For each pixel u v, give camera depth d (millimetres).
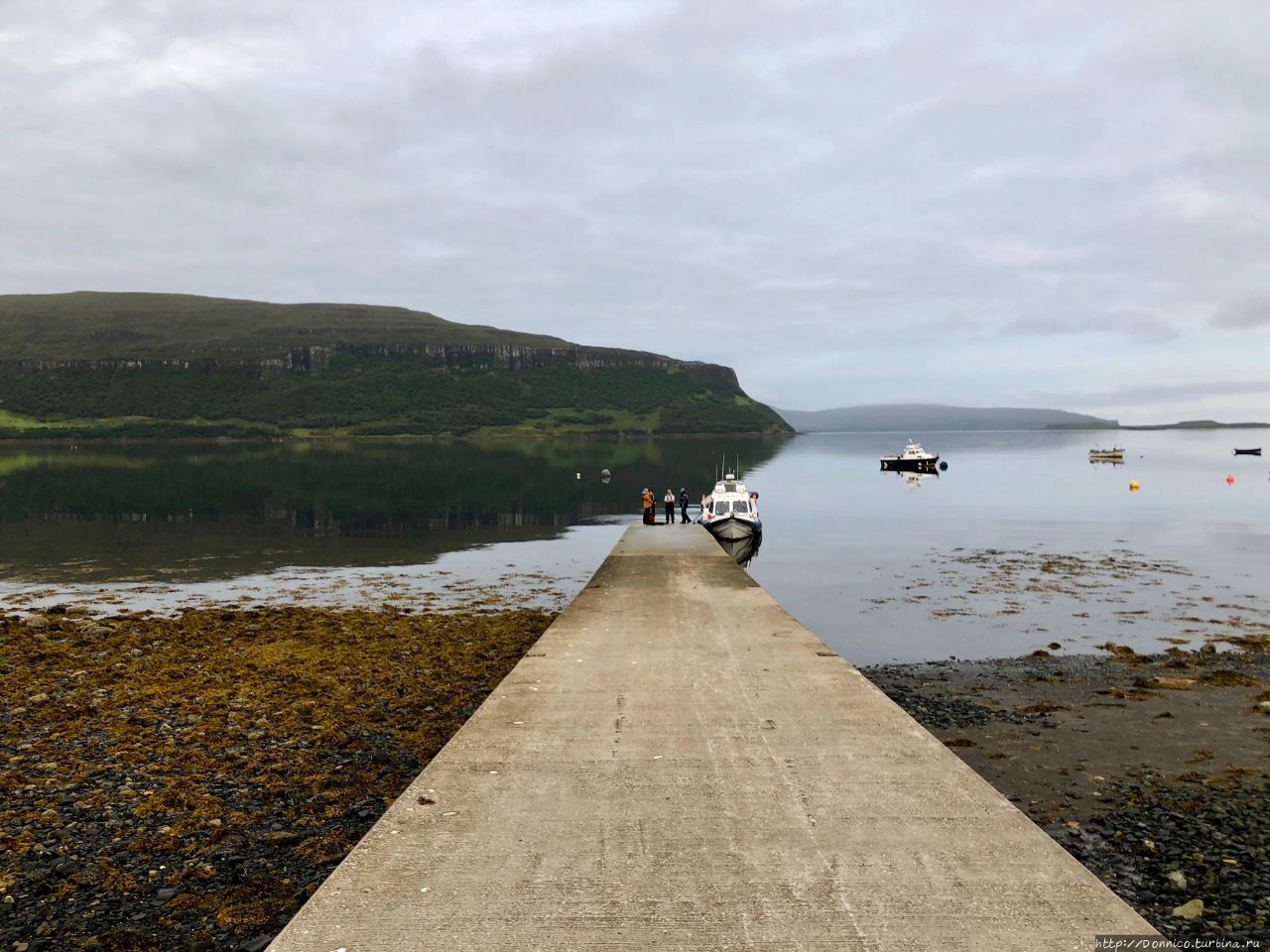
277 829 8250
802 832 6008
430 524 44406
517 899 5098
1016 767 10828
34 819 8406
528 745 7941
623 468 103625
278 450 164625
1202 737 11953
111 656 15719
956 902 5059
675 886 5250
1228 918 6926
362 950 4586
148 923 6578
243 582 26797
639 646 12484
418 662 15562
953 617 22156
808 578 28562
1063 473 97750
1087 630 20438
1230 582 26922
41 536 38750
